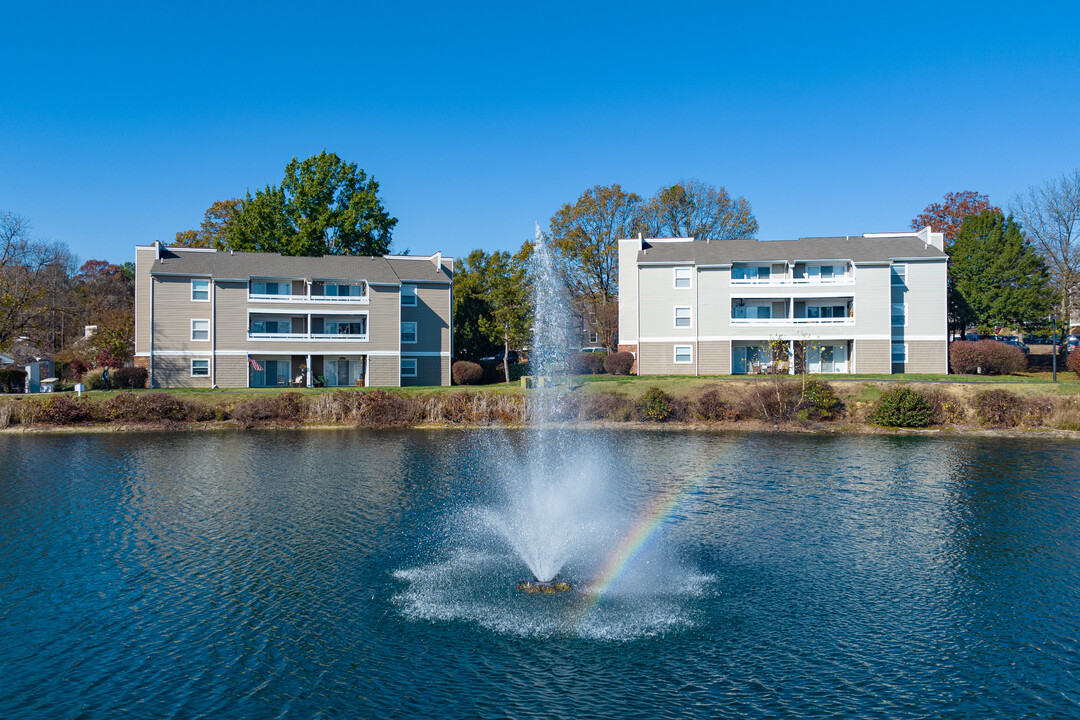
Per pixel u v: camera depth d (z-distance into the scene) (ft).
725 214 277.03
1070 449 118.01
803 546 66.03
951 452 116.16
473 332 239.91
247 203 248.93
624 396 158.40
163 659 44.70
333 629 48.85
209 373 185.68
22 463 107.24
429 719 38.29
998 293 206.18
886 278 186.09
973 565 60.59
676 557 63.21
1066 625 48.83
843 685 41.45
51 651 45.68
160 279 183.62
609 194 271.28
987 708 39.04
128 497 84.28
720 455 114.93
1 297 201.46
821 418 149.07
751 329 191.21
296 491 88.07
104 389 176.35
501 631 48.60
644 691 41.01
